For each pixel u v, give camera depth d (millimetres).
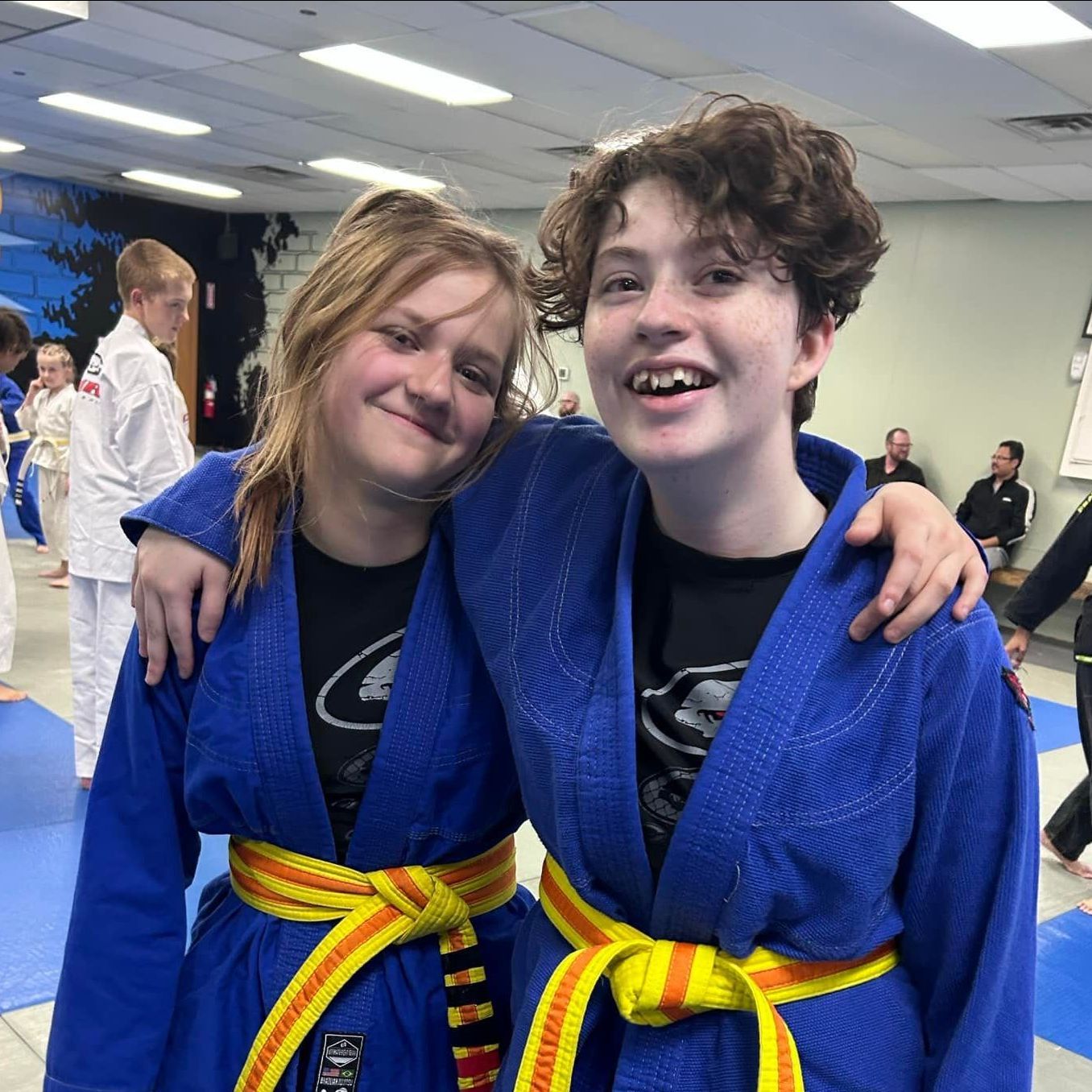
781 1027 794
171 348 2965
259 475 997
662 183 750
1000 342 6621
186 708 1060
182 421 2947
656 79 4504
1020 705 791
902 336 7082
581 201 818
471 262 943
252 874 1059
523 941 976
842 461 896
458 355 932
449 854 1045
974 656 774
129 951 1033
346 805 1021
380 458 930
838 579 813
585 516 940
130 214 11336
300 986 986
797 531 849
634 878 828
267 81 5730
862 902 787
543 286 929
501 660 921
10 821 2918
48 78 5953
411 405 920
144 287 2852
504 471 1029
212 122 7062
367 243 941
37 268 10742
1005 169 5625
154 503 1034
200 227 11961
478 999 1028
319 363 951
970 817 784
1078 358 6273
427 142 6957
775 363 753
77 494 2887
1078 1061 2225
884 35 3504
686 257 745
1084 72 3910
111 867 1048
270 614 1012
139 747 1052
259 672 1000
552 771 858
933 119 4793
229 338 12250
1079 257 6230
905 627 773
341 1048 995
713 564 850
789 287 763
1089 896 3037
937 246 6875
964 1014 797
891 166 5918
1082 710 3096
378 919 1007
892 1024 843
